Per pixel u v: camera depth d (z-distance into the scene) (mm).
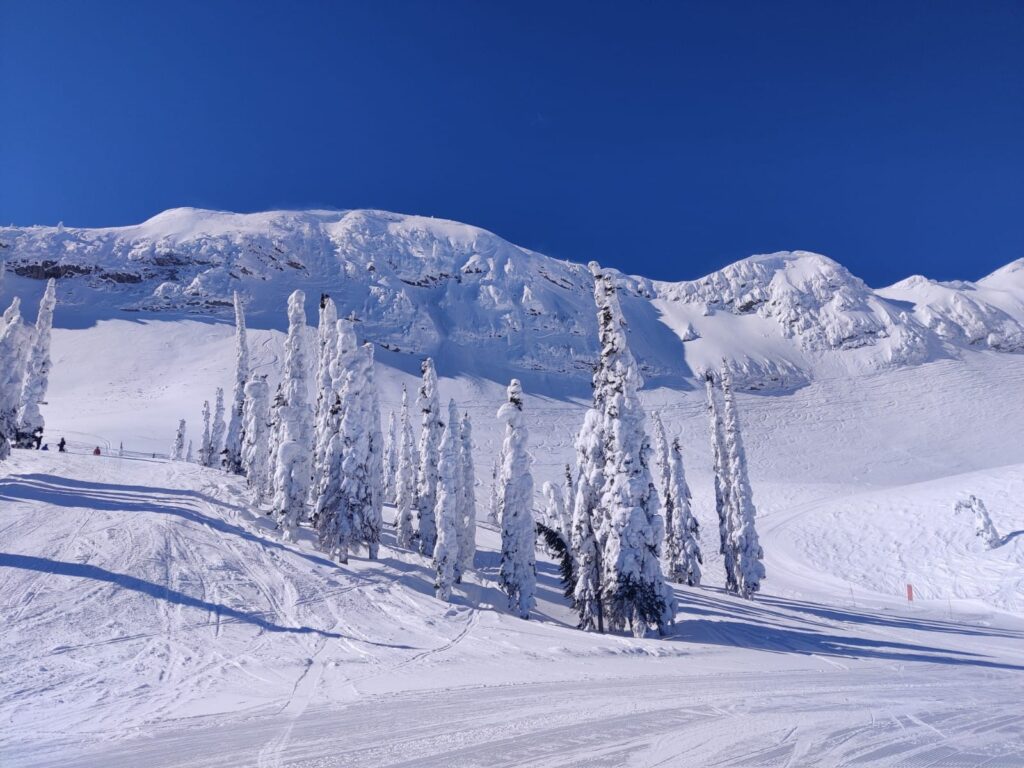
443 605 23938
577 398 172250
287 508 31078
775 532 69500
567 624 28234
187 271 197750
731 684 13578
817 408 174625
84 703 10805
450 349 188750
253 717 9977
